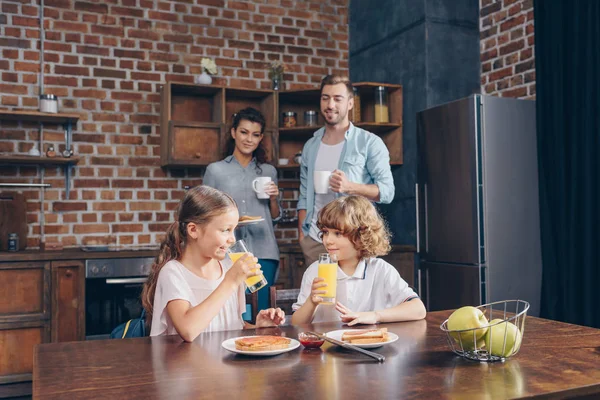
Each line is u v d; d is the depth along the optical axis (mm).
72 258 3023
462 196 3102
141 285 3115
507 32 3566
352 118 3789
